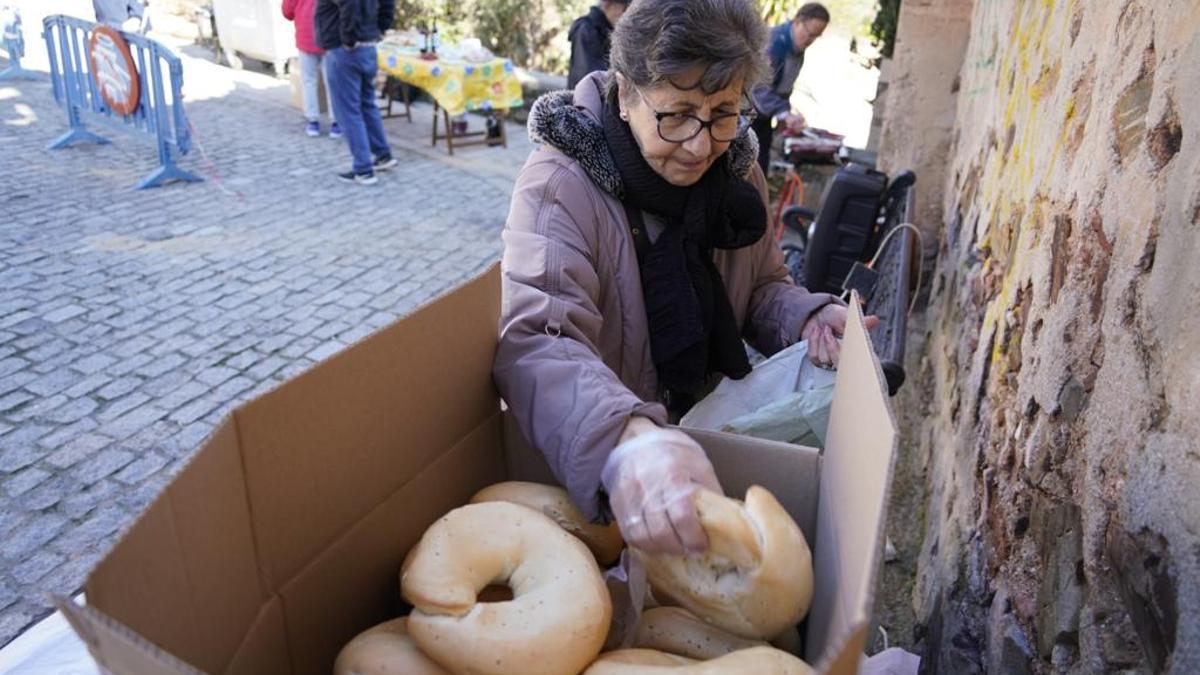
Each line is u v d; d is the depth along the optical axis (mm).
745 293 1951
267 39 11461
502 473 1462
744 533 990
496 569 1061
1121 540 1112
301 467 1005
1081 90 1786
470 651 960
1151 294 1135
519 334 1377
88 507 3348
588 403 1239
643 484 1090
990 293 2531
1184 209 1069
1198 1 1147
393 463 1166
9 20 10227
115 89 7406
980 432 2188
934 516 2793
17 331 4637
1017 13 3100
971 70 4734
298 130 9281
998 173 2869
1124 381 1190
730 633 1064
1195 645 880
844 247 4059
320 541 1062
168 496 783
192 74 11422
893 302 2432
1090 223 1476
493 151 9094
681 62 1411
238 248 6027
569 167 1600
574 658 970
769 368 1818
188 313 4996
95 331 4711
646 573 1104
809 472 1271
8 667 1208
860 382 1043
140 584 743
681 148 1510
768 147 6660
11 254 5613
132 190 7047
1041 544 1465
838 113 11203
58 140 7965
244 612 951
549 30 12555
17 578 2982
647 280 1655
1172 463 994
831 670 657
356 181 7723
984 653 1720
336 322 5035
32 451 3650
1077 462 1352
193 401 4109
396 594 1216
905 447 3871
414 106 10711
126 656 660
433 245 6359
